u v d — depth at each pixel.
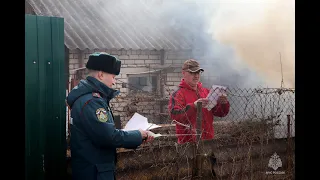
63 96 3.65
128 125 3.69
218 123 5.04
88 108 3.27
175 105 4.54
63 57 3.64
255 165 4.93
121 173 4.21
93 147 3.31
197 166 4.16
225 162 4.68
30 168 3.45
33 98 3.46
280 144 5.27
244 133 4.85
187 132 4.42
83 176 3.31
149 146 4.35
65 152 3.66
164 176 4.36
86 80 3.46
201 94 4.83
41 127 3.52
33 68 3.46
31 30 3.45
